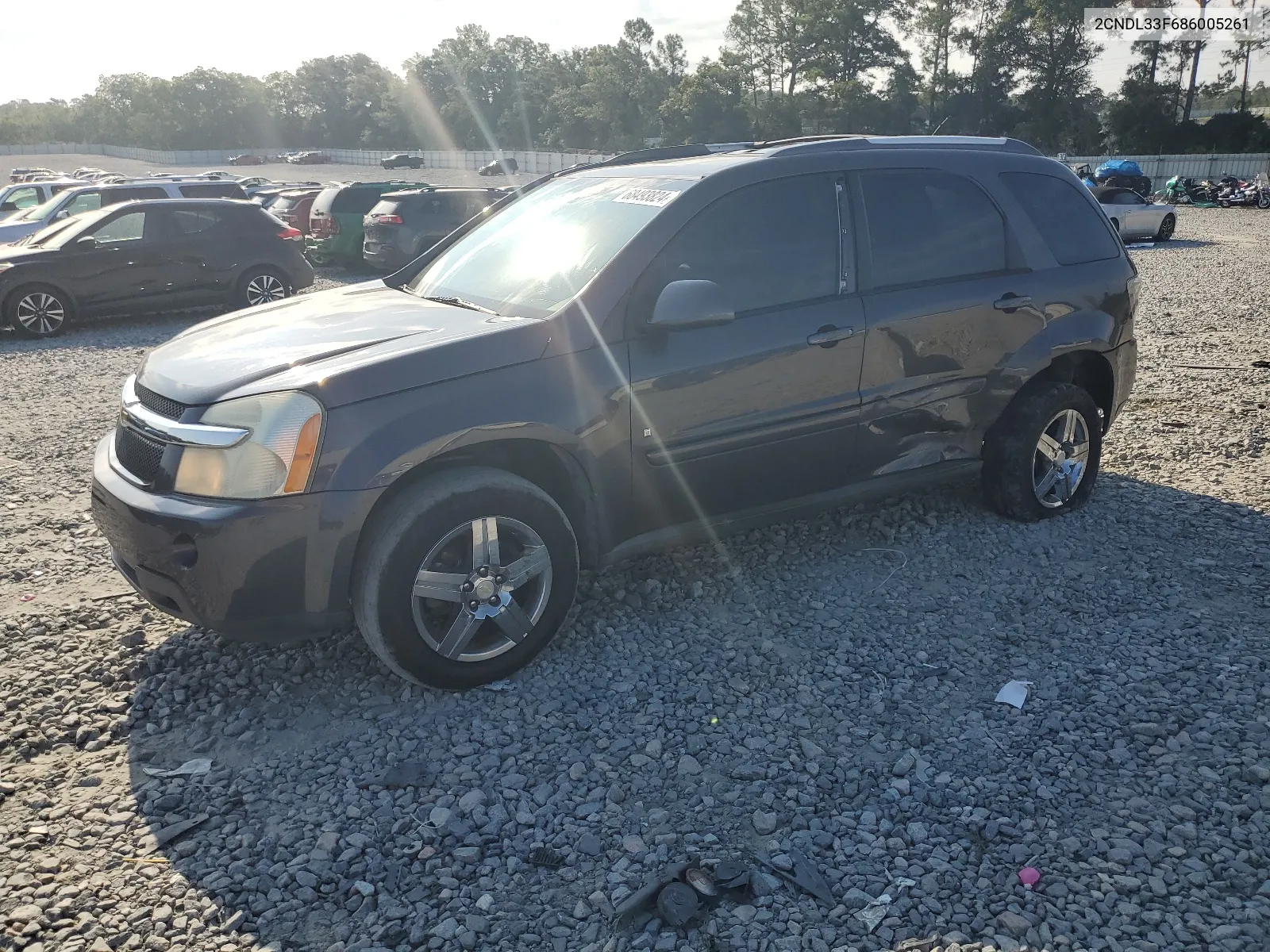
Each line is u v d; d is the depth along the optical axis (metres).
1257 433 7.02
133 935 2.59
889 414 4.67
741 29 95.44
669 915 2.62
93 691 3.82
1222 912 2.63
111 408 8.80
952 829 2.99
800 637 4.19
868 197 4.63
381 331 3.92
